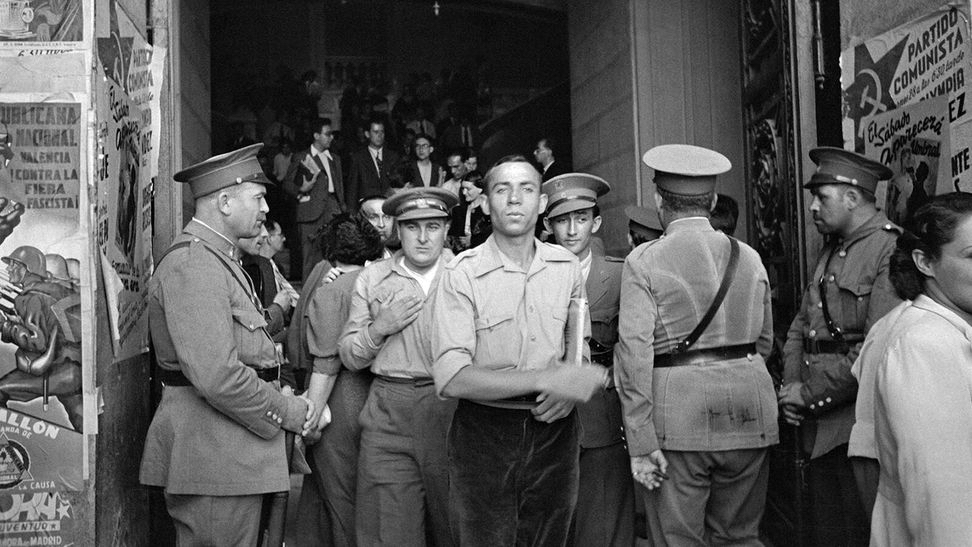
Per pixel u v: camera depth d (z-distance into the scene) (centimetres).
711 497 369
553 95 1281
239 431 354
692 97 793
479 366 309
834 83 485
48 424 343
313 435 425
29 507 342
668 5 805
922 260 232
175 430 351
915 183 401
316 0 1653
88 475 345
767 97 588
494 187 311
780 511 493
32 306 343
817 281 405
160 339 358
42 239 343
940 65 383
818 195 395
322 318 429
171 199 516
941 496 210
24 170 343
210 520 350
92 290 347
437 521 402
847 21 458
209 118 957
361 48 1689
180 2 746
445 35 1672
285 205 1196
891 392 220
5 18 344
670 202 367
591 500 404
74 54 345
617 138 868
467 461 304
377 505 405
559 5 1279
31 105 343
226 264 361
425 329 399
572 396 288
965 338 220
